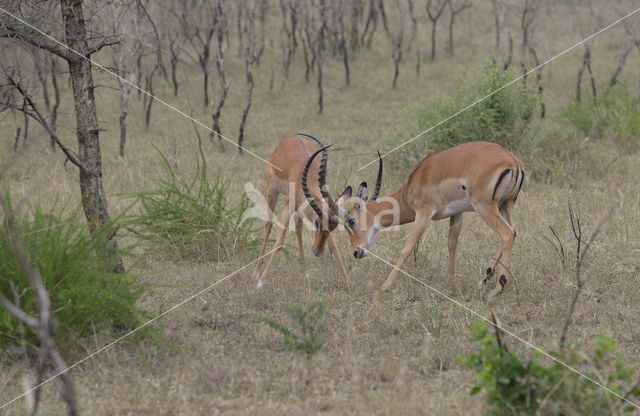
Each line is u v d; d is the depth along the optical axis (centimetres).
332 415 570
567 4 3089
